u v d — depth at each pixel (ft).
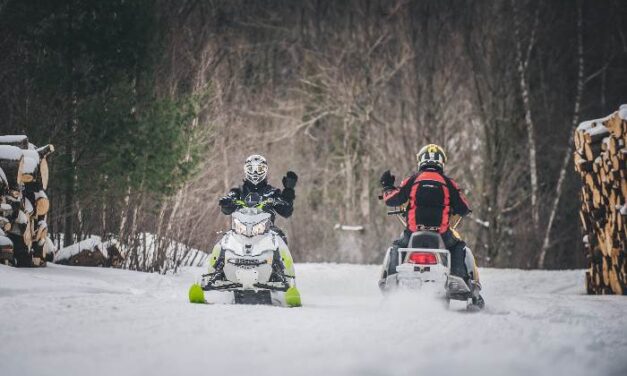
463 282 87.40
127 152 166.20
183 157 183.73
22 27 167.53
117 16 171.42
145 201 173.17
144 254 161.07
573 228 369.30
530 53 367.86
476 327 65.67
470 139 361.30
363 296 143.43
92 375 44.62
